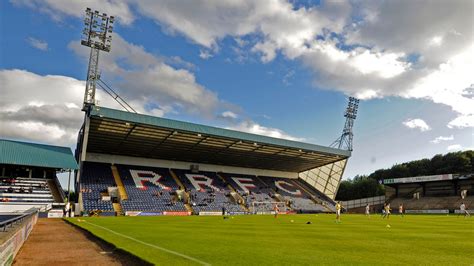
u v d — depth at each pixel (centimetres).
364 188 9800
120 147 5403
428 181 6550
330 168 7056
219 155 6194
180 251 955
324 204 6794
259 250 989
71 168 4303
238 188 6362
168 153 5906
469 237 1462
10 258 698
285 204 6253
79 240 1294
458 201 5972
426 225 2402
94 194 4681
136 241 1209
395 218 3775
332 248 1053
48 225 2225
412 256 898
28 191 4056
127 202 4719
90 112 4050
